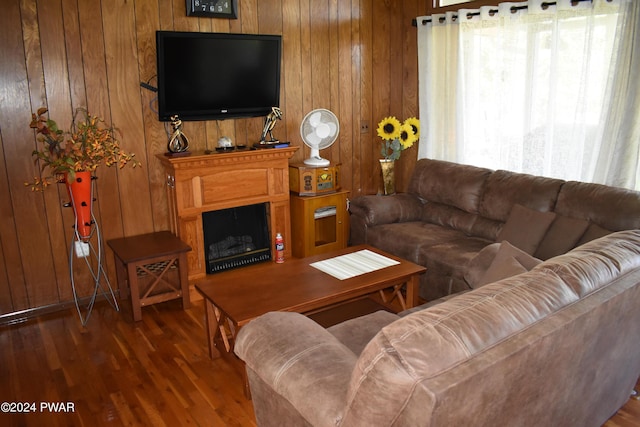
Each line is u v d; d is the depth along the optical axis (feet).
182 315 11.83
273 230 14.07
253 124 14.12
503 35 13.16
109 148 11.02
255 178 13.38
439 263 11.54
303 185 14.29
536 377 5.29
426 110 15.74
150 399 8.68
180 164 12.05
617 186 11.35
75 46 11.35
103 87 11.82
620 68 11.04
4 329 11.27
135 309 11.44
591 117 11.88
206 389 8.95
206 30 12.88
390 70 16.43
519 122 13.35
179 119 12.46
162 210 13.07
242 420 8.13
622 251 6.70
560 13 11.94
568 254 6.55
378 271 10.02
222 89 12.94
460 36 14.32
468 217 13.15
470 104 14.52
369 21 15.64
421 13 15.74
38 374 9.47
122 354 10.14
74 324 11.44
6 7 10.55
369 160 16.70
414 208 14.39
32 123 10.17
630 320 6.75
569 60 12.07
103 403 8.59
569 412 6.39
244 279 9.73
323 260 10.69
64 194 11.81
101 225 12.37
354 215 14.28
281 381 5.73
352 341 7.54
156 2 12.12
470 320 4.79
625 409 8.27
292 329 6.35
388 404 4.54
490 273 8.32
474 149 14.73
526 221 11.09
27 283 11.76
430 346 4.45
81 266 12.35
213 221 13.53
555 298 5.49
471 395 4.53
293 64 14.47
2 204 11.21
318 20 14.65
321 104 15.26
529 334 4.99
